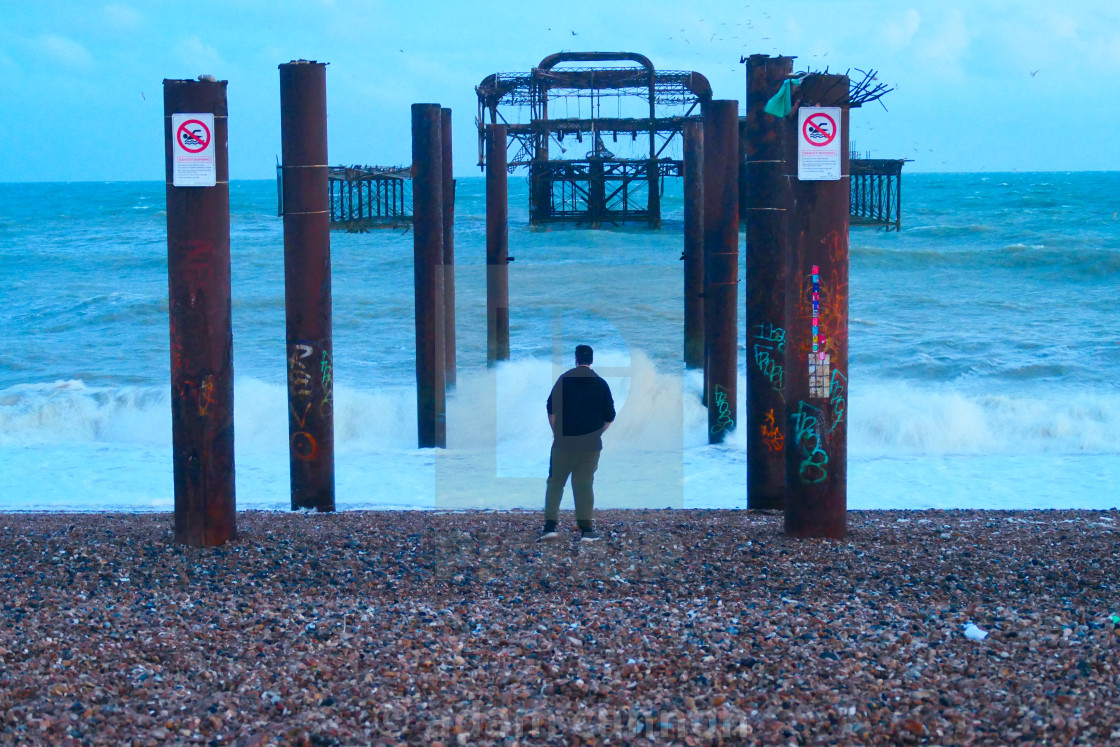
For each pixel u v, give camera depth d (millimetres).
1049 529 7582
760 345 8320
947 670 4402
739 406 14211
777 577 6125
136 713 3986
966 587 5898
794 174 6859
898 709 3984
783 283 8289
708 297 10977
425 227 11656
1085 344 19281
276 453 12609
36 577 6266
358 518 8180
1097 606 5461
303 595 5871
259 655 4719
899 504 9945
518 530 6676
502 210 14672
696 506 9234
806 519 7137
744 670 4457
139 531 7590
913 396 14562
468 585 6023
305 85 8344
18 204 87250
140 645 4828
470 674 4453
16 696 4121
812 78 6723
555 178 41781
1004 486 10719
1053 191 90750
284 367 18641
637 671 4457
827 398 7027
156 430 13930
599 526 6574
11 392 15781
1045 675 4301
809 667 4461
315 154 8492
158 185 184125
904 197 82375
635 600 5629
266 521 8055
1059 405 13953
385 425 13508
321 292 8664
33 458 12297
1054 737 3674
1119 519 8227
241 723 3920
